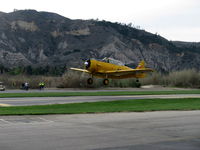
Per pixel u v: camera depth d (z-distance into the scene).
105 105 23.42
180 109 20.75
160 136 11.25
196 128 13.02
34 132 11.91
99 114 18.03
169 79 73.31
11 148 9.32
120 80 66.75
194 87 69.19
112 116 17.08
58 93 38.81
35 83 63.69
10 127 13.07
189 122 14.75
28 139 10.59
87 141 10.36
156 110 20.22
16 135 11.27
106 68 41.91
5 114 17.31
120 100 27.06
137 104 24.47
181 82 71.56
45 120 15.38
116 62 43.22
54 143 10.03
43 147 9.48
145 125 13.79
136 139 10.72
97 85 62.66
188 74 72.62
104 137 11.04
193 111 19.83
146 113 18.61
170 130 12.49
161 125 13.80
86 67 41.31
